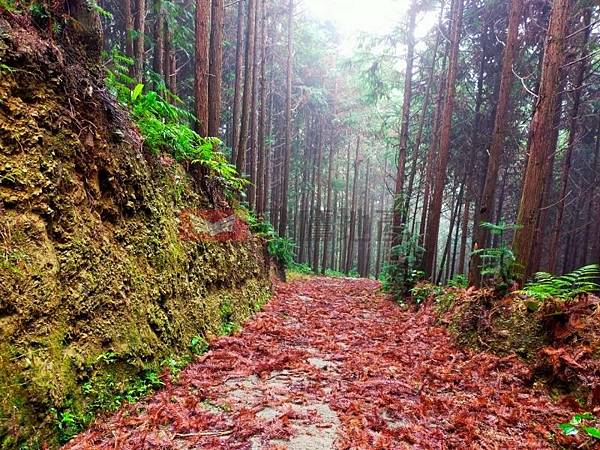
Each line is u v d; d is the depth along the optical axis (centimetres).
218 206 733
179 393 353
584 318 430
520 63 1109
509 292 550
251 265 841
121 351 330
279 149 2514
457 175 1503
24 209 280
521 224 575
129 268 382
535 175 571
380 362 491
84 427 269
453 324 609
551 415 345
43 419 241
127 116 471
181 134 589
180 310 462
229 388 378
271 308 820
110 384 309
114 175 393
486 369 455
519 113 1236
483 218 822
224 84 1814
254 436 286
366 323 755
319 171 2773
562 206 1173
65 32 373
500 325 514
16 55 305
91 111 381
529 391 401
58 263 293
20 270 259
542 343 449
